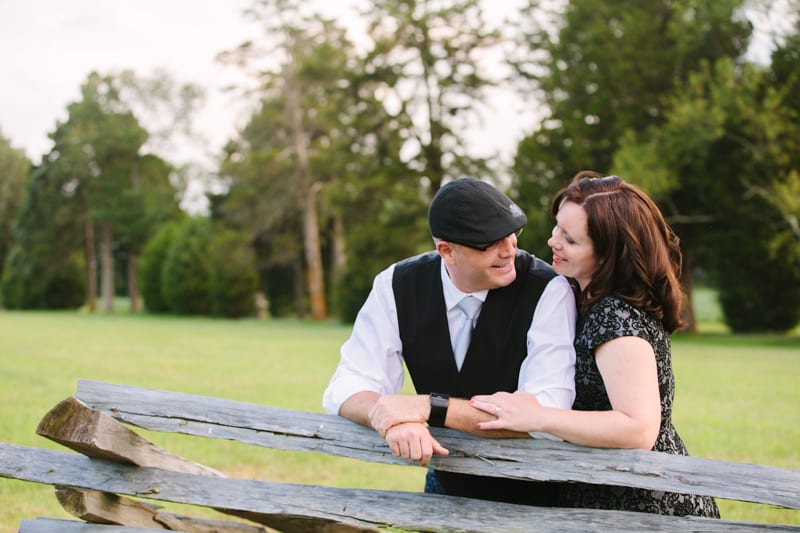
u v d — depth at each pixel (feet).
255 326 95.66
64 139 150.41
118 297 222.07
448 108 99.76
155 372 38.52
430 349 8.39
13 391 28.96
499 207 7.79
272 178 118.32
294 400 29.14
